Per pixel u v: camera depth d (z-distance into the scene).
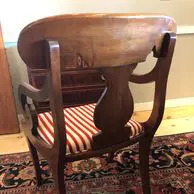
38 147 0.91
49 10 1.79
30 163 1.46
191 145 1.61
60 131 0.75
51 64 0.64
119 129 0.88
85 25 0.62
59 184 0.87
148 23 0.70
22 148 1.64
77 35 0.63
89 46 0.66
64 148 0.79
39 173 1.25
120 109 0.83
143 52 0.76
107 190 1.24
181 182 1.28
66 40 0.63
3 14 1.72
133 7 1.89
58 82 0.67
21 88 0.94
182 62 2.15
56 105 0.71
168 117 2.05
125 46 0.70
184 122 1.96
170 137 1.71
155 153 1.52
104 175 1.35
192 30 2.04
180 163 1.43
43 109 1.63
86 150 0.86
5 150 1.62
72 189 1.25
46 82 0.70
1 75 1.66
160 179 1.31
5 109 1.75
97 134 0.85
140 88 2.15
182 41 2.07
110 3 1.85
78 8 1.82
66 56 0.66
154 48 0.79
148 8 1.92
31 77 1.56
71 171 1.38
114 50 0.69
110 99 0.79
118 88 0.79
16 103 1.93
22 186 1.28
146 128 0.99
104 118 0.82
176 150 1.55
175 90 2.25
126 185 1.27
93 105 1.17
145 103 2.21
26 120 1.03
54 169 0.85
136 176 1.33
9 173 1.38
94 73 1.71
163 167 1.39
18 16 1.75
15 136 1.80
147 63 2.05
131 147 1.58
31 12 1.77
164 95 0.90
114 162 1.45
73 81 1.70
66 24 0.60
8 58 1.82
